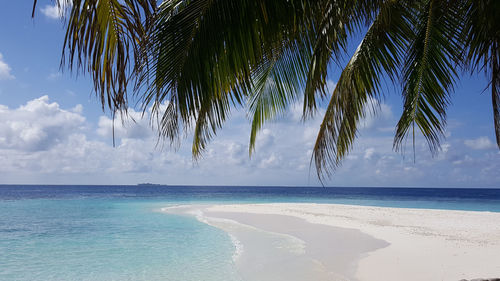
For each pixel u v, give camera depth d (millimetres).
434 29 3830
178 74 2059
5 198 45656
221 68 2186
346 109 4070
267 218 16391
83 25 1670
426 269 6922
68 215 20062
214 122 2303
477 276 6379
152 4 1913
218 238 11406
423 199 52625
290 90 3305
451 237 10500
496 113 3227
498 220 15102
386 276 6586
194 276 7023
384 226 13148
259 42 2199
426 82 4176
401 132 4363
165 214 19922
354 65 4039
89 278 7062
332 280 6496
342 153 4172
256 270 7312
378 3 2842
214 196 62062
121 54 1789
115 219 17594
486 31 2619
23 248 10227
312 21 2582
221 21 2121
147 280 6844
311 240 10586
